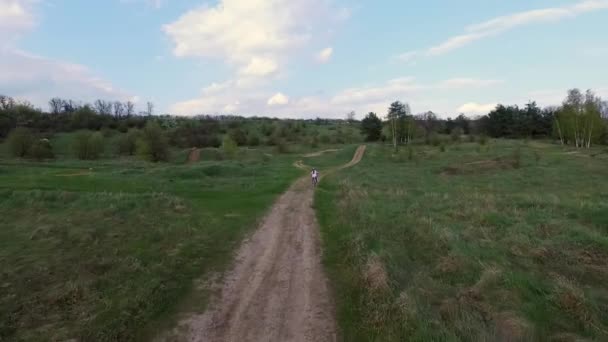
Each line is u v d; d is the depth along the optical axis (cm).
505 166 4141
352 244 1157
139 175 3200
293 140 10019
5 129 8906
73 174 3244
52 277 948
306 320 744
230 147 6531
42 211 1709
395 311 711
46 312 771
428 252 1048
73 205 1814
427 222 1296
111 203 1823
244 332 703
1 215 1647
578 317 660
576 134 6719
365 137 10181
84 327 709
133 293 854
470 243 1073
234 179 3206
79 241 1252
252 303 823
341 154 6688
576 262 912
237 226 1516
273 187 2691
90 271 987
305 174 3925
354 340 667
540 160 4675
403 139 8719
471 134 9850
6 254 1125
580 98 6844
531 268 895
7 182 2583
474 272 873
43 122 10769
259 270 1028
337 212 1716
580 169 3825
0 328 705
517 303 704
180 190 2495
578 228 1135
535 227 1203
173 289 888
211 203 2039
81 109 11881
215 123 12219
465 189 2600
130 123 11494
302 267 1046
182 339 680
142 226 1456
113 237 1306
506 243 1073
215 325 729
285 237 1365
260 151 7650
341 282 930
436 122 11412
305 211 1841
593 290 761
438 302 748
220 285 925
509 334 602
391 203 1755
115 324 718
